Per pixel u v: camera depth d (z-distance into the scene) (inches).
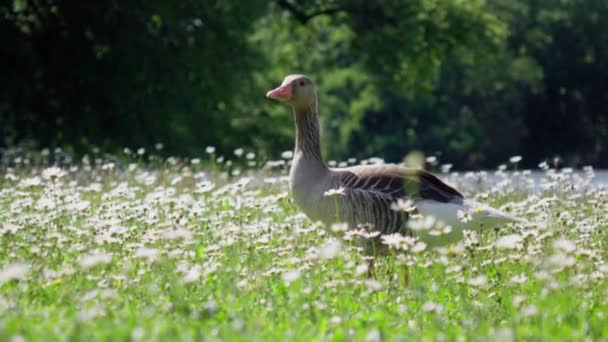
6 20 1441.9
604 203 557.3
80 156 1390.3
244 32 1535.4
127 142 1450.5
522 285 382.6
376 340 291.4
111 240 407.2
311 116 497.7
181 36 1467.8
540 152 3469.5
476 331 320.8
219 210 545.3
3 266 397.7
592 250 433.7
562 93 3412.9
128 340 280.2
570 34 3324.3
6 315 307.4
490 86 3277.6
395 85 1873.8
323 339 300.4
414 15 1781.5
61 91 1481.3
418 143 3169.3
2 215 501.4
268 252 430.0
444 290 392.2
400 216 445.7
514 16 3262.8
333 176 462.3
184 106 1460.4
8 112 1519.4
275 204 534.9
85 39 1470.2
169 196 531.5
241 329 299.4
